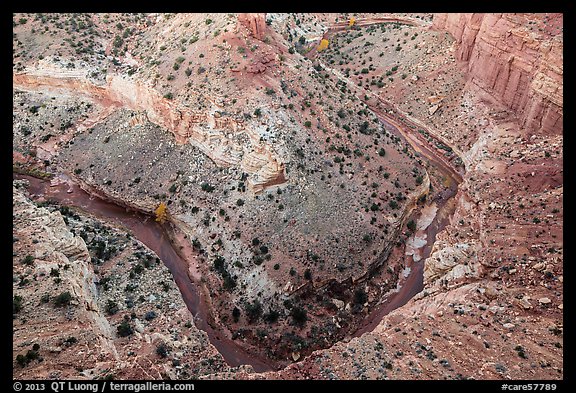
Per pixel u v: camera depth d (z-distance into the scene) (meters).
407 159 76.12
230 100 70.31
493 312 45.56
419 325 44.88
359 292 60.38
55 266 48.12
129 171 76.00
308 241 61.69
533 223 56.16
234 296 59.75
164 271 62.03
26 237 52.09
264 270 59.94
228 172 69.94
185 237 68.88
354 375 38.56
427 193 75.56
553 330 42.09
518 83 78.56
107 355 39.41
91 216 73.12
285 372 40.16
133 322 51.09
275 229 62.94
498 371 37.78
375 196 68.19
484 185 67.69
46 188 78.94
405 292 63.03
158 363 44.69
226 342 55.94
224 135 70.62
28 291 44.22
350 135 73.38
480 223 61.34
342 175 68.38
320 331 56.31
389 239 65.12
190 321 54.88
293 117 70.06
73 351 38.81
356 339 44.09
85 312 43.91
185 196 71.19
